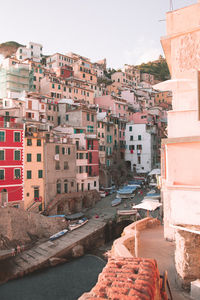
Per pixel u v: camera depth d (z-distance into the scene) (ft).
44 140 160.25
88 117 220.02
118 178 232.12
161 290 27.35
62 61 365.40
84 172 185.68
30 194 152.76
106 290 20.45
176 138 32.22
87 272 109.60
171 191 31.81
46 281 102.42
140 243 55.98
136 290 19.65
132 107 321.52
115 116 263.49
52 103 224.33
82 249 127.85
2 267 108.47
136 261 26.78
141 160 255.50
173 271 42.24
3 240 124.67
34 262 112.98
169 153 33.06
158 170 178.09
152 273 23.49
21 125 152.66
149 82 462.19
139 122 284.61
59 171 167.02
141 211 151.43
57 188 166.20
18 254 120.26
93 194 184.75
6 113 178.60
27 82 269.44
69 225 143.64
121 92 344.28
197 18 36.19
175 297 32.27
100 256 127.44
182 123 32.83
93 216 159.74
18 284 100.32
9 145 145.89
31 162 154.30
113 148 247.50
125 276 22.56
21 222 133.69
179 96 36.42
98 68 422.41
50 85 251.60
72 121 218.59
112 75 417.28
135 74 454.81
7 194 143.64
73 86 271.69
